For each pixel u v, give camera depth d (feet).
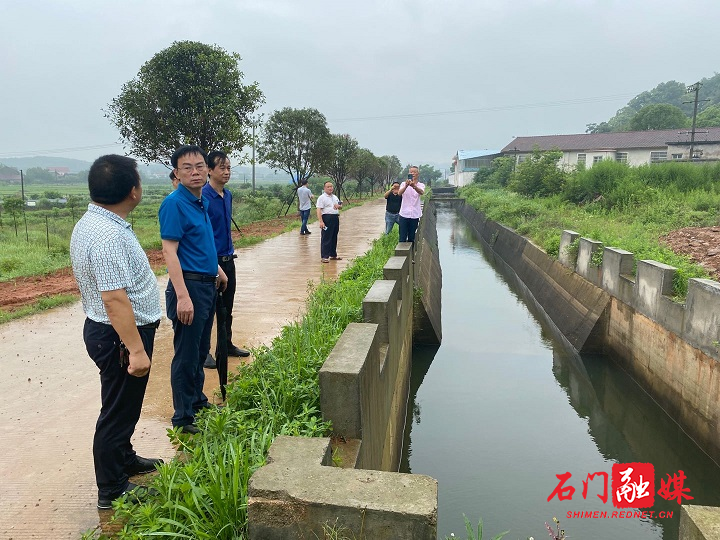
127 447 10.69
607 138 148.56
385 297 18.10
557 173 93.61
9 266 38.91
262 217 83.61
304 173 97.04
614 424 28.63
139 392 9.90
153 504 9.19
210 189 16.70
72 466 11.64
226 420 11.37
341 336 13.96
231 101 51.08
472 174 209.26
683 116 201.77
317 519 7.41
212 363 17.57
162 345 19.93
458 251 87.30
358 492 7.52
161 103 48.91
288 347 15.44
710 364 23.45
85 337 9.62
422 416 28.63
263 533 7.61
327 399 11.60
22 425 13.67
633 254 34.55
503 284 62.39
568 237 45.83
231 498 8.43
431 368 35.60
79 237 9.24
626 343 33.19
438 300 46.55
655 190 62.59
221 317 14.15
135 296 9.68
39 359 18.83
